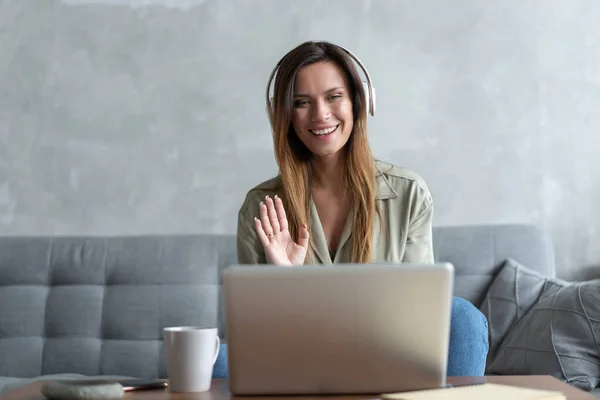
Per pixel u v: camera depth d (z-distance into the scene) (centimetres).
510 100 325
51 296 296
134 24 333
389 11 329
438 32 327
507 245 292
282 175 189
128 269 296
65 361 288
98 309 293
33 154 332
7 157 332
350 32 329
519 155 324
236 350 109
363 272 108
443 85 326
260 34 331
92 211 330
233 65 331
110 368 287
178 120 331
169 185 330
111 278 297
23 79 334
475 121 325
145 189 330
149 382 122
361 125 190
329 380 109
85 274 297
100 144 331
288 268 108
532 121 324
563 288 261
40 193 331
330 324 108
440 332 109
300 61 184
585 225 321
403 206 194
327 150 185
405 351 109
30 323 292
